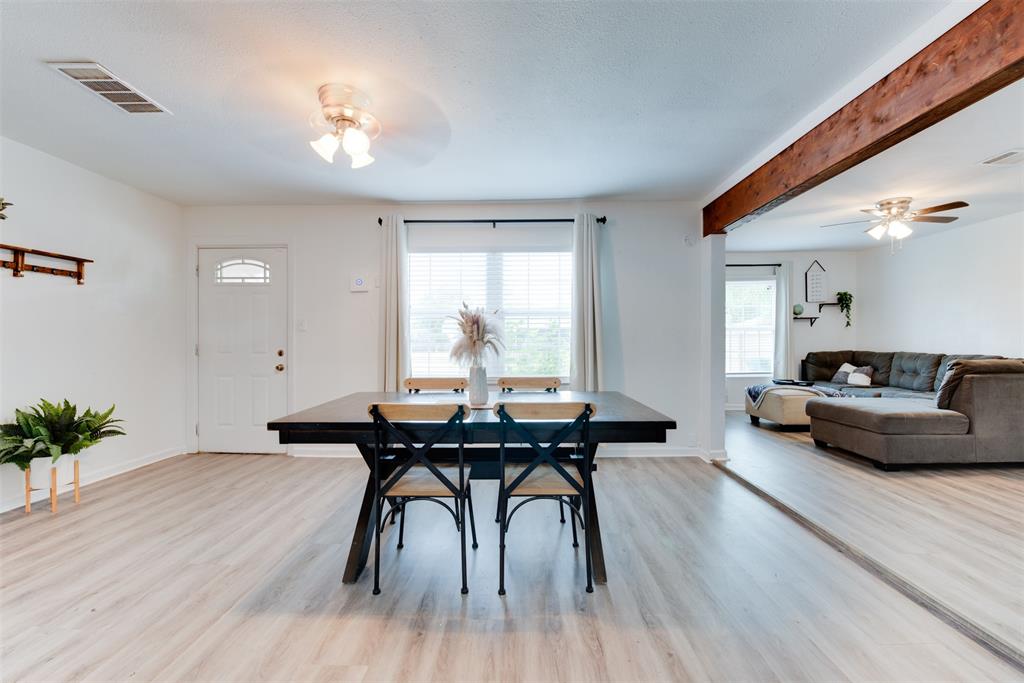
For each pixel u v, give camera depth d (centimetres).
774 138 272
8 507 270
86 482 320
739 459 387
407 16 165
